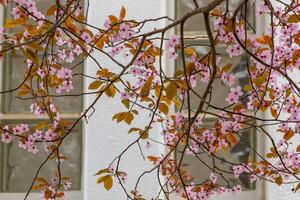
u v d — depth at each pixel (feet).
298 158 16.34
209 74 14.53
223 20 13.61
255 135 21.35
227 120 15.66
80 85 21.70
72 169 21.59
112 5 21.45
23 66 21.89
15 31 21.38
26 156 21.59
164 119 16.93
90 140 20.85
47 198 15.96
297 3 15.07
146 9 21.50
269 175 16.76
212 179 16.53
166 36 21.67
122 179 16.14
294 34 15.02
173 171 16.10
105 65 20.97
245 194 21.13
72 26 14.49
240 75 21.40
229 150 21.34
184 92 15.21
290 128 16.22
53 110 15.69
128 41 15.23
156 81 15.30
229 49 14.16
